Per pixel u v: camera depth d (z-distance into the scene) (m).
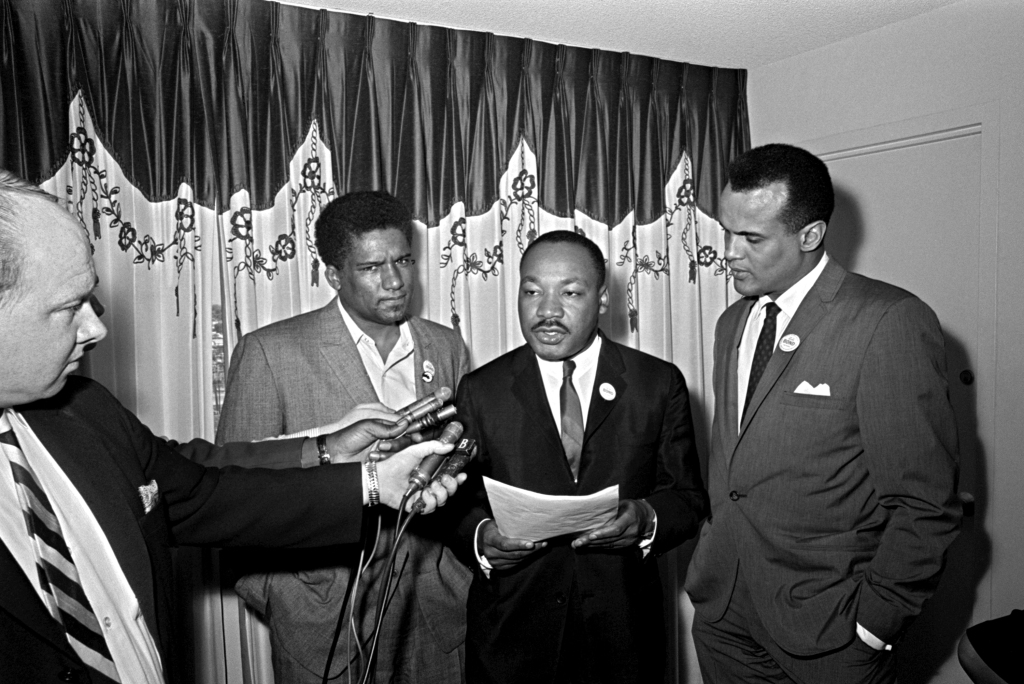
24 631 0.91
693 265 2.97
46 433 1.05
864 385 1.60
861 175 2.78
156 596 1.14
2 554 0.91
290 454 1.60
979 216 2.41
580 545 1.51
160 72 2.20
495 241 2.62
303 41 2.34
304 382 1.91
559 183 2.71
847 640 1.61
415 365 2.04
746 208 1.69
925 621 2.62
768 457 1.72
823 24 2.58
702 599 1.94
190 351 2.27
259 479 1.40
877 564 1.58
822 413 1.65
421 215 2.50
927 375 1.57
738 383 1.90
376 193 2.00
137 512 1.13
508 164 2.64
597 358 1.76
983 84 2.36
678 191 2.95
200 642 2.31
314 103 2.38
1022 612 1.57
